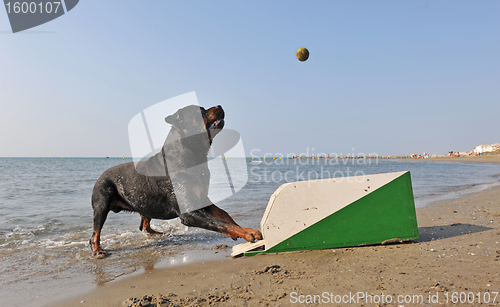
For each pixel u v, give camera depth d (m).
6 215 7.06
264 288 2.82
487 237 4.11
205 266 3.62
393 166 31.16
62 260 4.09
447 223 5.17
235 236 4.05
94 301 2.72
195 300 2.61
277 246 3.89
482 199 8.00
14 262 3.99
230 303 2.52
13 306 2.65
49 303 2.70
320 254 3.71
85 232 5.73
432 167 28.89
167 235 5.55
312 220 3.88
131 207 4.77
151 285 3.06
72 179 16.34
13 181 15.02
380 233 3.91
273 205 3.92
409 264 3.19
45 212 7.46
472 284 2.60
